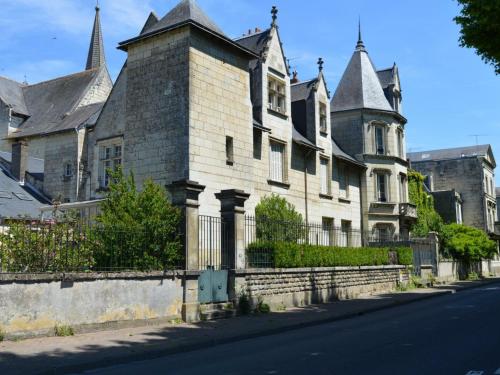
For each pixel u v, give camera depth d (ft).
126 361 31.48
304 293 62.95
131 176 52.29
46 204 86.43
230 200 53.21
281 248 59.00
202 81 66.13
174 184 48.93
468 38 43.62
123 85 77.41
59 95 113.19
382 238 109.70
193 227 48.57
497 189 256.11
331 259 69.41
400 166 121.60
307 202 92.32
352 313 54.65
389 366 26.37
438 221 135.13
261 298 55.11
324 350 32.30
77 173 88.28
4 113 108.17
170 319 45.73
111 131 77.66
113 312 41.57
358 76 121.80
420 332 39.40
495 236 190.90
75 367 28.78
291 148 88.94
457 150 208.95
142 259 45.14
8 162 92.73
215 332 40.81
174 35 66.54
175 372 27.22
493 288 97.55
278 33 87.92
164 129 65.41
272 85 85.81
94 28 165.68
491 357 28.55
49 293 37.55
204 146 65.00
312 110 96.84
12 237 38.58
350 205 109.50
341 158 104.58
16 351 32.14
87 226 42.45
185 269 47.32
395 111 121.90
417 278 100.07
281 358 30.04
